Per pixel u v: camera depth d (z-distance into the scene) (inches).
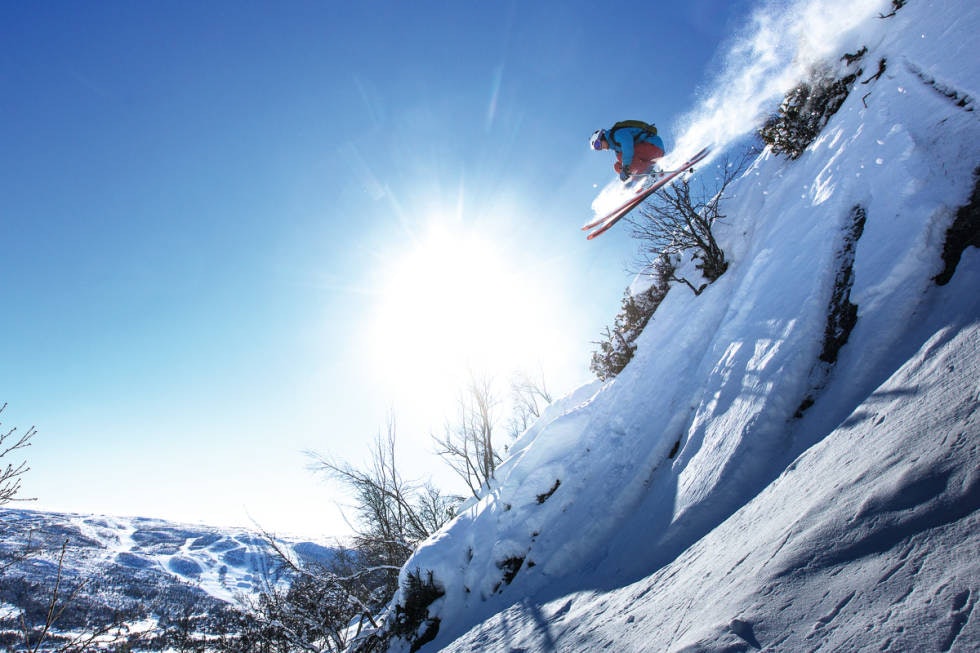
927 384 90.4
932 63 177.6
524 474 368.5
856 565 69.2
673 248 389.7
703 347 278.4
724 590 92.8
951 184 129.3
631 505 239.3
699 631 85.3
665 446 240.7
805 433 134.6
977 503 60.5
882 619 58.1
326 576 403.5
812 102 287.1
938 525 62.9
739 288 246.1
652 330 357.1
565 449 357.4
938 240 124.0
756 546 97.5
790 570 79.4
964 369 83.4
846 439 102.3
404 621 376.8
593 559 225.9
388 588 535.2
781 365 159.6
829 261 167.8
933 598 55.1
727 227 339.0
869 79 231.0
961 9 183.8
